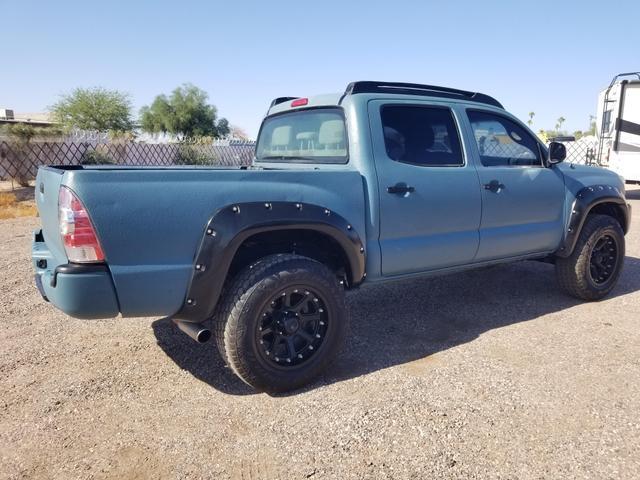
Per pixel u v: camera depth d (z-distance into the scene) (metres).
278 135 4.75
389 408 3.04
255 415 3.01
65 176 2.75
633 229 9.23
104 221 2.76
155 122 41.28
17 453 2.66
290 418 2.97
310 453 2.64
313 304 3.38
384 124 3.84
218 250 3.00
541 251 4.79
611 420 2.89
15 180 17.86
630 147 13.42
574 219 4.82
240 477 2.46
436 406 3.06
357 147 3.68
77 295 2.75
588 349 3.88
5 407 3.12
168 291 2.96
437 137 4.11
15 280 5.86
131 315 2.95
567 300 5.14
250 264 3.23
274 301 3.18
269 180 3.24
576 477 2.43
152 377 3.52
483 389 3.26
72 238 2.73
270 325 3.24
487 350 3.88
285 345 3.32
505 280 5.88
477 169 4.25
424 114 4.08
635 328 4.32
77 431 2.86
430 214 3.95
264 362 3.15
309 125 4.25
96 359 3.80
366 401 3.14
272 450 2.67
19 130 16.98
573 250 4.91
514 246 4.54
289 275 3.17
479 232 4.30
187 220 2.95
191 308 3.04
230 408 3.10
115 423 2.94
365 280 3.76
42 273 3.22
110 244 2.78
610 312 4.76
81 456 2.63
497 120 4.58
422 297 5.27
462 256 4.21
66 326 4.47
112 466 2.55
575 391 3.22
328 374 3.54
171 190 2.92
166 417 3.00
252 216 3.10
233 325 3.07
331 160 3.95
